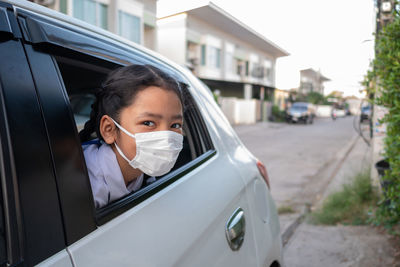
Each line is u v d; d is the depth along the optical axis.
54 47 0.87
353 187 4.64
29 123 0.71
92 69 1.68
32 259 0.66
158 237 0.93
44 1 8.21
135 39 14.01
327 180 6.61
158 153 0.96
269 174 7.30
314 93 41.50
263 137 15.66
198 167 1.39
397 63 2.83
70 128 0.82
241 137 15.39
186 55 21.73
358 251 3.19
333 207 4.36
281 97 35.50
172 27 21.31
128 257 0.82
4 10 0.78
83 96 2.24
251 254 1.41
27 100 0.73
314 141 14.15
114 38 1.25
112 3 12.55
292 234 3.73
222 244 1.20
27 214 0.67
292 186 6.20
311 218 4.20
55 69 0.84
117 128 0.99
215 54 24.77
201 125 1.61
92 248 0.77
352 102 50.06
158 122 0.95
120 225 0.88
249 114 24.59
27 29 0.81
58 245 0.71
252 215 1.56
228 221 1.30
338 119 36.75
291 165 8.40
